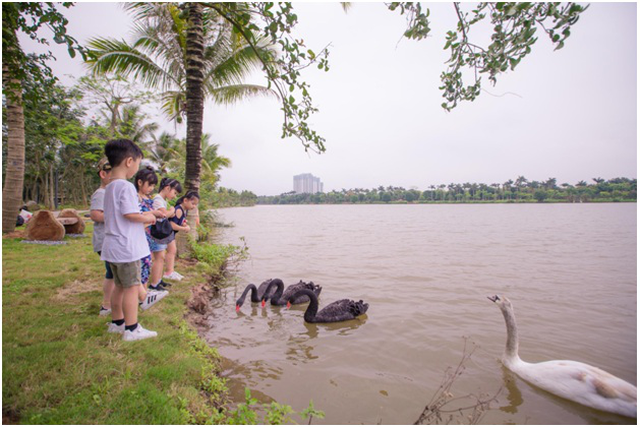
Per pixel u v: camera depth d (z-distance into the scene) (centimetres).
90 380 308
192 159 962
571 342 513
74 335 393
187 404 306
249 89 1325
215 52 1134
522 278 925
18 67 386
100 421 259
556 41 234
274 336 551
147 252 408
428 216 4950
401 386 398
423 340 526
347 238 1942
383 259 1227
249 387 396
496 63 261
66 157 3625
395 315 641
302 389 392
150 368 342
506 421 336
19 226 1386
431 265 1111
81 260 789
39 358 328
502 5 248
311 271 1028
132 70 1134
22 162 1183
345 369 439
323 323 608
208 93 1296
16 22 346
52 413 262
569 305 688
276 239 1897
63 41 332
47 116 1175
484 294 774
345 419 336
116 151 379
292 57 342
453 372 430
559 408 358
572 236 2002
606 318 613
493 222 3428
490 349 493
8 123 1154
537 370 403
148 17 1034
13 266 704
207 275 845
